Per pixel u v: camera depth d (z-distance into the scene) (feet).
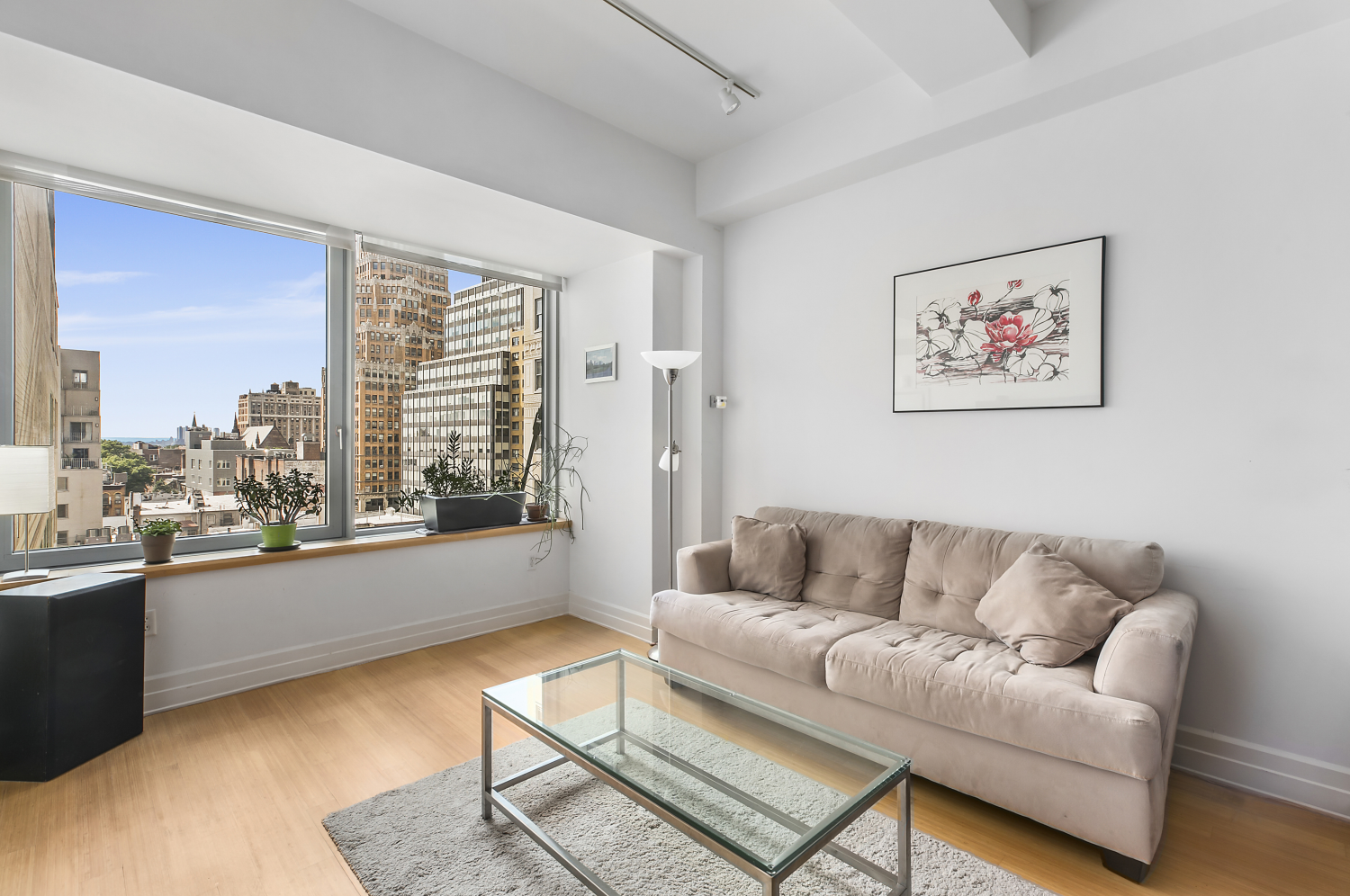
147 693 8.70
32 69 6.27
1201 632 7.52
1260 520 7.16
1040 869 5.73
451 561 12.05
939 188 9.69
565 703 6.45
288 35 7.39
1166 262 7.73
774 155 10.97
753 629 8.31
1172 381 7.70
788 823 4.42
